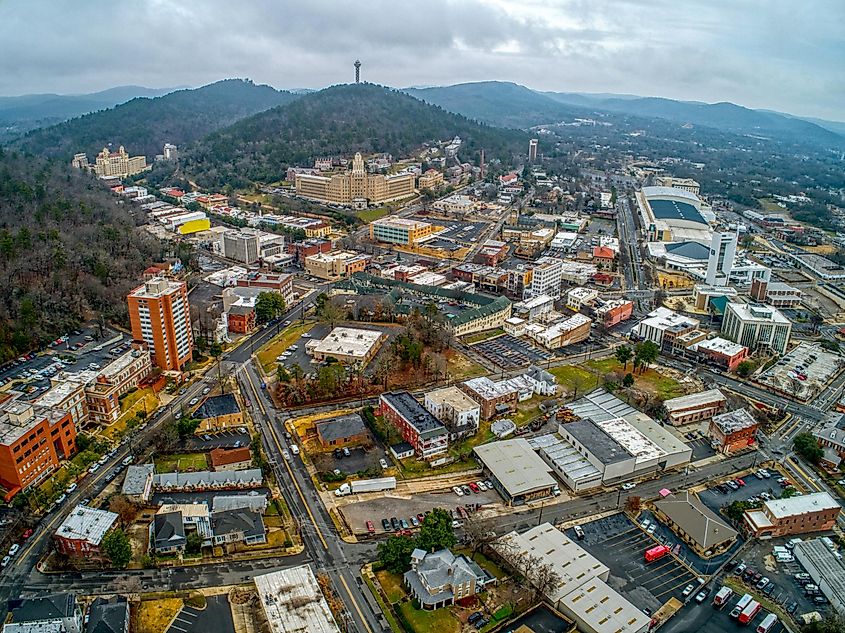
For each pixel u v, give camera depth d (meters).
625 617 135.12
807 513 168.25
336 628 128.12
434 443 196.25
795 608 144.12
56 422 182.62
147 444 193.12
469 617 137.00
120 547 145.38
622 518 173.75
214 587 142.88
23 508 163.88
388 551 149.00
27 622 125.31
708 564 157.38
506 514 173.12
